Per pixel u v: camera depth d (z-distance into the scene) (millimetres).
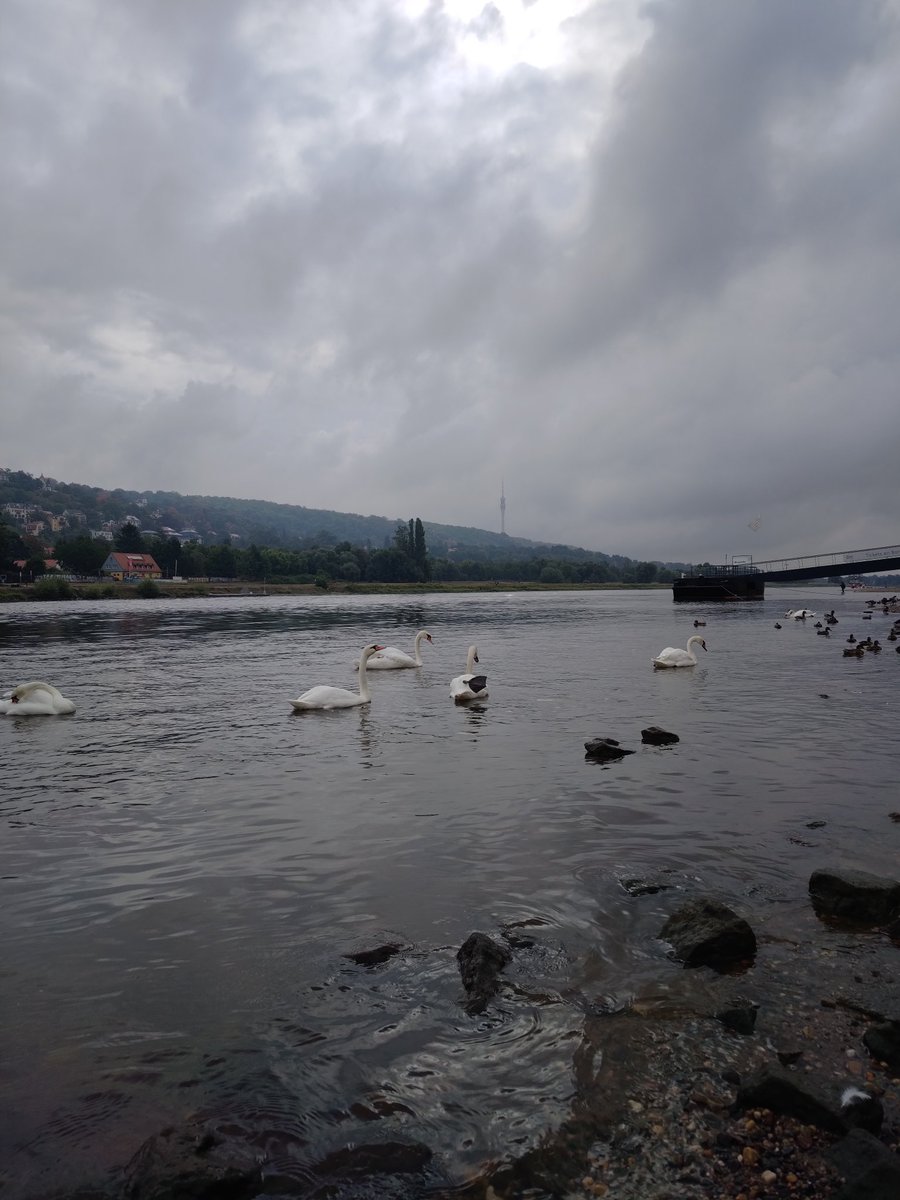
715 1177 4121
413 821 9703
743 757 12844
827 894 7090
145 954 6457
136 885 7891
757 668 25984
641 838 8906
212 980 6023
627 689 21312
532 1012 5523
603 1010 5551
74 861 8586
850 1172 4023
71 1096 4750
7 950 6562
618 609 80250
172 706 19125
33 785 11742
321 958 6324
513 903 7254
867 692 20203
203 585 154875
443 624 54594
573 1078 4859
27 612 72562
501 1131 4453
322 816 10000
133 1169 4152
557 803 10328
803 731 15023
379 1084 4836
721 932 6160
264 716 17625
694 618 60375
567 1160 4254
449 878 7871
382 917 7023
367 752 13727
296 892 7633
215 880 7980
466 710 18141
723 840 8805
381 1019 5484
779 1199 3965
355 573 195500
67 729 16266
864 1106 4426
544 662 28906
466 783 11461
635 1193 4039
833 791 10734
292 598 127375
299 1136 4430
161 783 11789
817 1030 5281
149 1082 4871
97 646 36469
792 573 97312
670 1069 4922
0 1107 4656
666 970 6062
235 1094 4758
